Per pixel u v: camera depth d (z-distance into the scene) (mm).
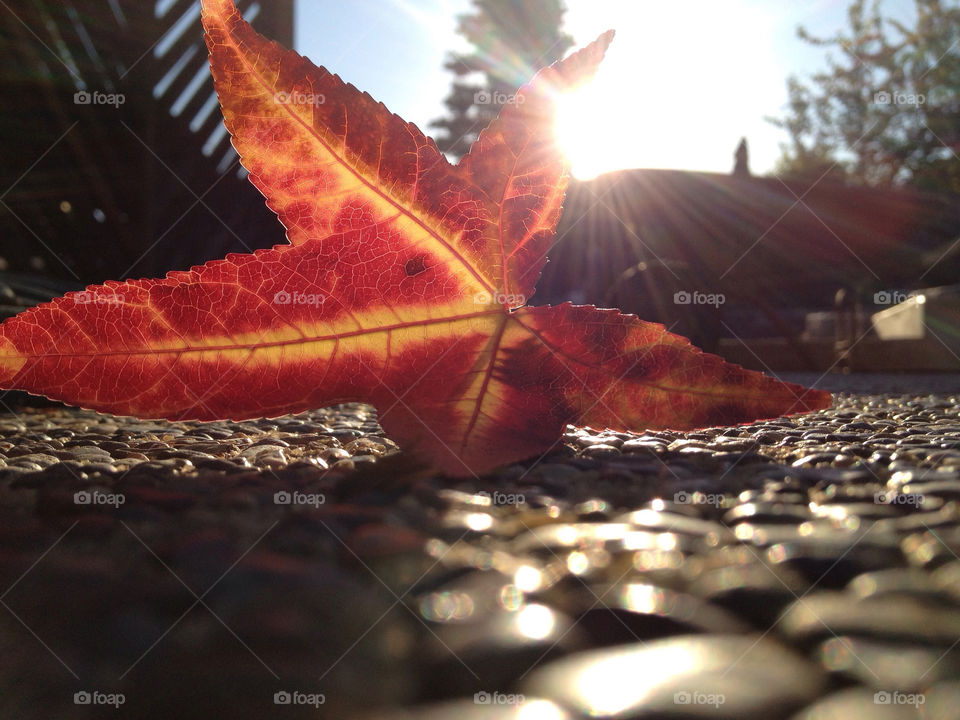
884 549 94
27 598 76
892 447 173
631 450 171
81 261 569
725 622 76
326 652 67
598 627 74
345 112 125
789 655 69
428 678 64
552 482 134
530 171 133
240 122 123
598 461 156
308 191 129
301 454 165
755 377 140
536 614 76
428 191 130
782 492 126
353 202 130
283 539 95
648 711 58
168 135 579
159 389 132
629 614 77
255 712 57
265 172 127
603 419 142
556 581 86
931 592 80
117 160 547
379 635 71
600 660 67
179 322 130
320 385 136
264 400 135
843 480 135
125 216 569
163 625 70
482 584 84
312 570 84
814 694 61
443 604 79
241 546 92
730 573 86
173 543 93
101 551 91
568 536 102
